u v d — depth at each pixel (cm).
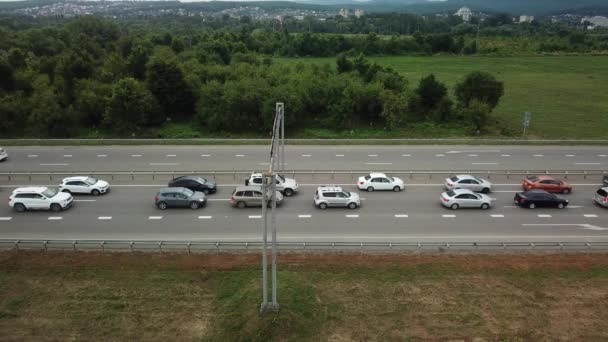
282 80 7362
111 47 9656
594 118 7100
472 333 2325
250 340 2278
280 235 3195
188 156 4978
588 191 4106
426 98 7269
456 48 13750
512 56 13688
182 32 14662
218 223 3394
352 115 6988
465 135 6425
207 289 2636
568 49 14688
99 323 2381
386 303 2531
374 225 3375
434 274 2770
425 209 3681
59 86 7031
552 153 5188
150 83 6844
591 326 2381
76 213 3553
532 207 3716
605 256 2970
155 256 2922
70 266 2820
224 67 7906
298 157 4962
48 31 10875
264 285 2369
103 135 6431
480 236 3216
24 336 2288
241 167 4609
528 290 2642
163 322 2391
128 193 3978
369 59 12244
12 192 3944
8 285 2648
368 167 4638
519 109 7662
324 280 2705
